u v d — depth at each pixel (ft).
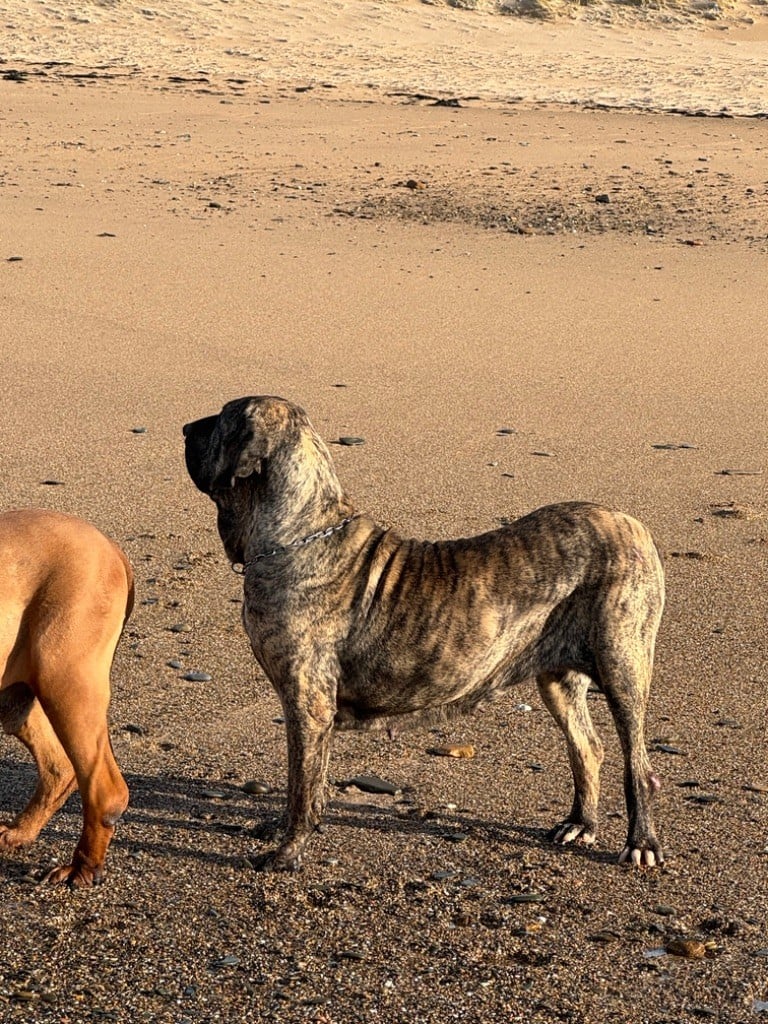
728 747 24.79
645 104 135.03
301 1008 16.75
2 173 91.61
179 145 102.17
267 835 21.18
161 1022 16.40
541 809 22.45
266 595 20.51
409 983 17.33
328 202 86.89
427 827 21.68
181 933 18.35
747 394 51.26
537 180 93.35
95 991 16.97
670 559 34.83
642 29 216.95
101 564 19.61
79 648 19.17
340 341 57.62
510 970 17.67
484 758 24.32
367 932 18.51
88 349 55.06
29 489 38.60
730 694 27.14
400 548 20.94
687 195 89.30
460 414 47.85
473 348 57.21
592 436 45.65
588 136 108.78
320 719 20.40
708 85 155.33
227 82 138.10
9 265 68.54
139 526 36.09
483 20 210.38
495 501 38.83
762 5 229.86
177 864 20.26
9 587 19.08
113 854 20.47
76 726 19.16
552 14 216.13
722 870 20.43
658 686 27.50
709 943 18.43
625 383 52.54
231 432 20.45
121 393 49.24
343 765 23.91
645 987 17.38
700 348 57.93
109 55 159.12
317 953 17.97
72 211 81.97
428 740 25.00
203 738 24.70
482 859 20.65
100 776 19.31
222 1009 16.70
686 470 42.29
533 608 20.76
